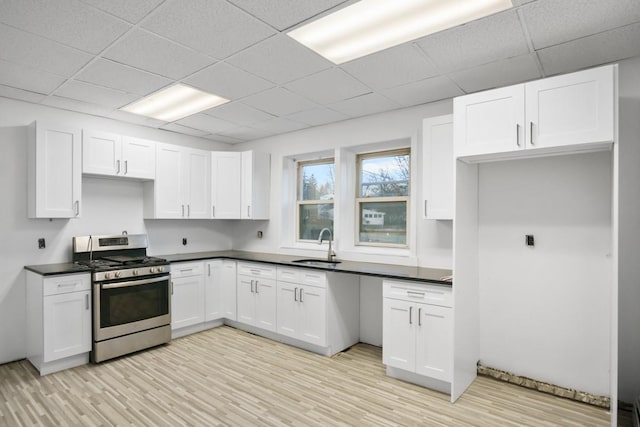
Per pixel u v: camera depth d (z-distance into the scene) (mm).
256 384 2840
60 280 3057
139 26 2104
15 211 3328
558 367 2748
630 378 2484
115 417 2348
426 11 1985
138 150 3918
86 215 3814
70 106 3547
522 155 2590
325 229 4180
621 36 2199
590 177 2654
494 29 2139
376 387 2809
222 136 4863
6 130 3283
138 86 3029
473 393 2727
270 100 3406
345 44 2350
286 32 2186
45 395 2639
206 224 5020
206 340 3896
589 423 2309
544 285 2818
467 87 3053
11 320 3291
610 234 2570
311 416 2379
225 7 1919
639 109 2473
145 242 4152
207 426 2252
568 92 2225
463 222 2809
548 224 2811
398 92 3182
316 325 3484
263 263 3945
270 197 4852
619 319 2518
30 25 2076
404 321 2887
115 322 3318
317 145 4336
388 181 4023
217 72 2762
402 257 3598
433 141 3094
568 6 1896
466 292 2834
